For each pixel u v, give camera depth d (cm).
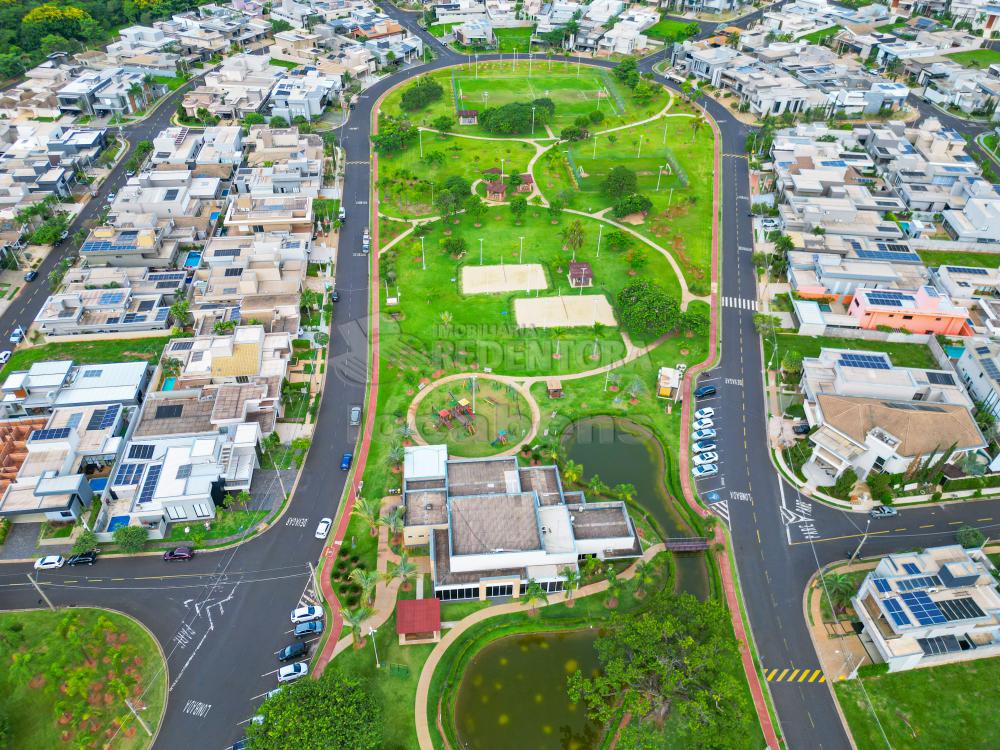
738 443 17012
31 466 15250
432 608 13025
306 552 14462
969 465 15875
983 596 12756
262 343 18562
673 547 14512
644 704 11006
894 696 12112
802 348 19838
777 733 11606
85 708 11519
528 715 12031
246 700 12019
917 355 19625
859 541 14762
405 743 11438
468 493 14650
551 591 13688
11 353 19312
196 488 14900
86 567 14162
